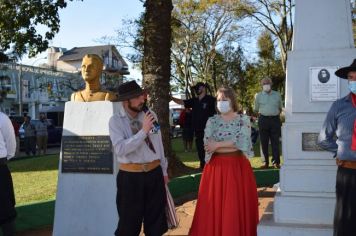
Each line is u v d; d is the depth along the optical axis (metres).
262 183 9.38
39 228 6.64
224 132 5.16
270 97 10.31
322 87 4.88
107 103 5.63
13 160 16.27
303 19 5.00
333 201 4.74
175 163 10.17
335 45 4.90
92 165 5.68
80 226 5.70
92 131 5.68
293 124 4.93
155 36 10.11
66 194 5.76
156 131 4.69
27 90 48.91
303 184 4.86
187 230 6.11
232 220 4.99
